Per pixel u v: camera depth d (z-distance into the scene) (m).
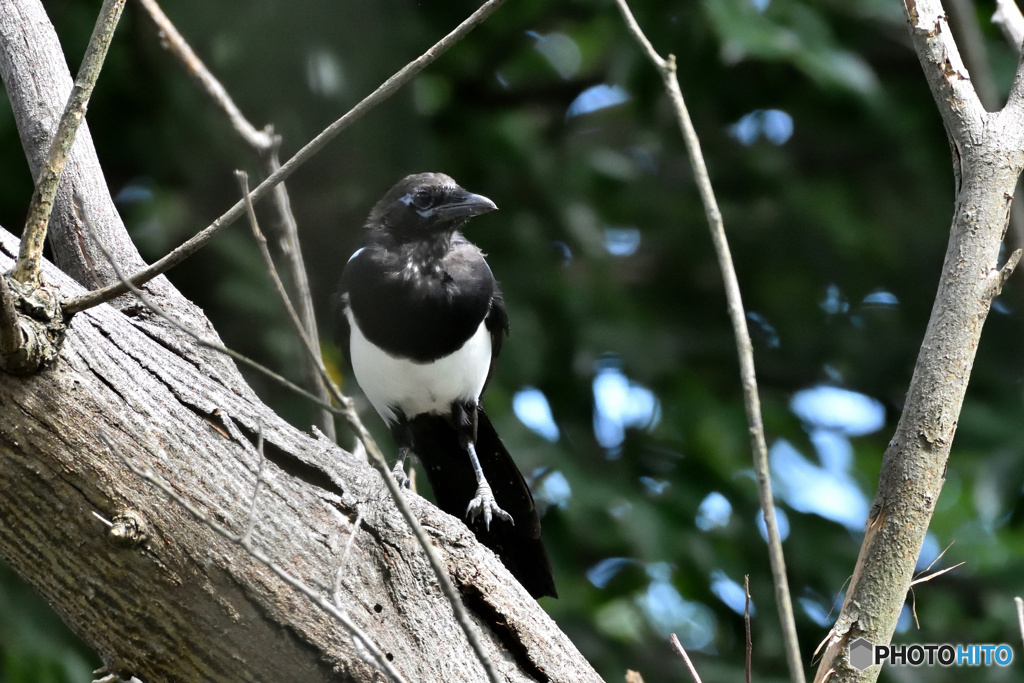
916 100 13.33
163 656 4.85
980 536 13.91
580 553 12.16
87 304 4.66
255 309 10.98
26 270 4.57
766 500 4.98
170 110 11.38
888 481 4.83
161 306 6.12
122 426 4.80
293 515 5.12
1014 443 12.38
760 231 13.85
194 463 4.94
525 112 13.96
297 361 10.95
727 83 12.82
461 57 13.45
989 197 4.89
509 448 11.70
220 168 11.42
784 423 13.02
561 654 5.57
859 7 12.60
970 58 6.67
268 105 11.25
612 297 12.98
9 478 4.61
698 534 11.92
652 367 12.84
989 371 13.23
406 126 11.73
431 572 5.29
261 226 11.37
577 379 12.67
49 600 4.84
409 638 5.14
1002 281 4.80
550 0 13.12
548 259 12.80
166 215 11.30
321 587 4.47
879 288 14.12
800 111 12.98
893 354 13.95
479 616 5.46
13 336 4.40
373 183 11.66
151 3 6.90
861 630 4.72
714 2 11.48
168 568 4.76
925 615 12.46
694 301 14.16
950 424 4.77
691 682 11.62
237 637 4.86
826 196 13.58
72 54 11.22
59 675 9.49
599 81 14.26
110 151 11.83
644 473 12.46
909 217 13.74
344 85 11.28
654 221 13.94
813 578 11.97
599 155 13.72
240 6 10.97
